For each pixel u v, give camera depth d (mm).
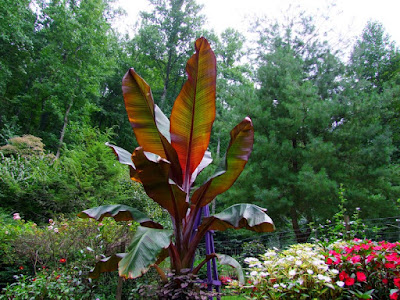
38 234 4801
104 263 2816
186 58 24531
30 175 8602
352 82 9633
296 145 9852
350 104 8898
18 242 4898
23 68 15250
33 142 11250
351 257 2662
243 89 10844
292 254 2883
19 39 13727
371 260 2625
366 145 8797
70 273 4031
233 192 8977
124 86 2943
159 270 2766
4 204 8273
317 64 10523
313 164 8523
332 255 2807
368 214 8000
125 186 8703
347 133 8703
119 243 4352
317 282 2344
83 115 17016
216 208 15055
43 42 17156
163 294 2465
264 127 9820
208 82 2957
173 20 24500
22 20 15523
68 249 4391
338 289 2414
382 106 8820
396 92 8758
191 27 24359
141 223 2959
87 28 16062
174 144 3109
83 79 16109
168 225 7488
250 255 7809
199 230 2879
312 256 2615
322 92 10055
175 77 25281
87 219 4355
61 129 16609
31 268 5660
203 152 3193
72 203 8016
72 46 16109
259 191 8438
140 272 2043
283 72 10141
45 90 15734
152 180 2613
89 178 8281
